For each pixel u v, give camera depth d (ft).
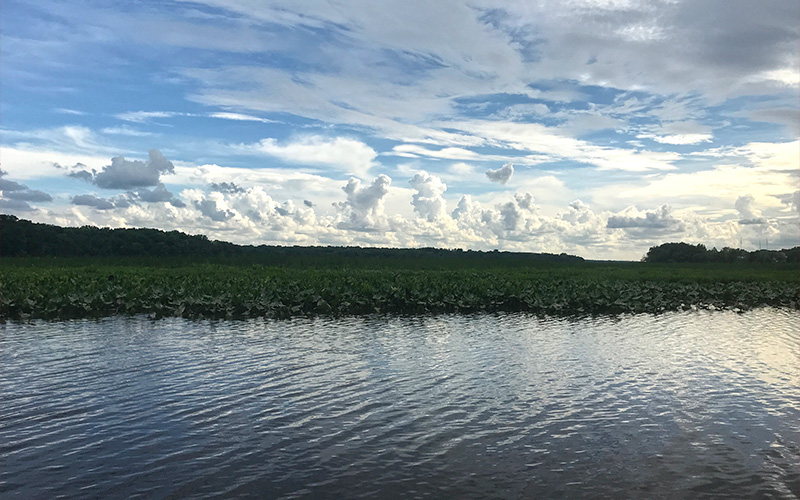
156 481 26.86
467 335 66.23
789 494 25.91
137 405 37.99
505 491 26.04
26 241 217.15
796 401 39.83
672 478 27.48
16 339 60.80
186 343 59.06
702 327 75.51
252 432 33.17
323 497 25.35
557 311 92.43
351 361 51.19
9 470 28.02
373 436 32.65
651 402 39.32
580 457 29.86
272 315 82.84
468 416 36.19
